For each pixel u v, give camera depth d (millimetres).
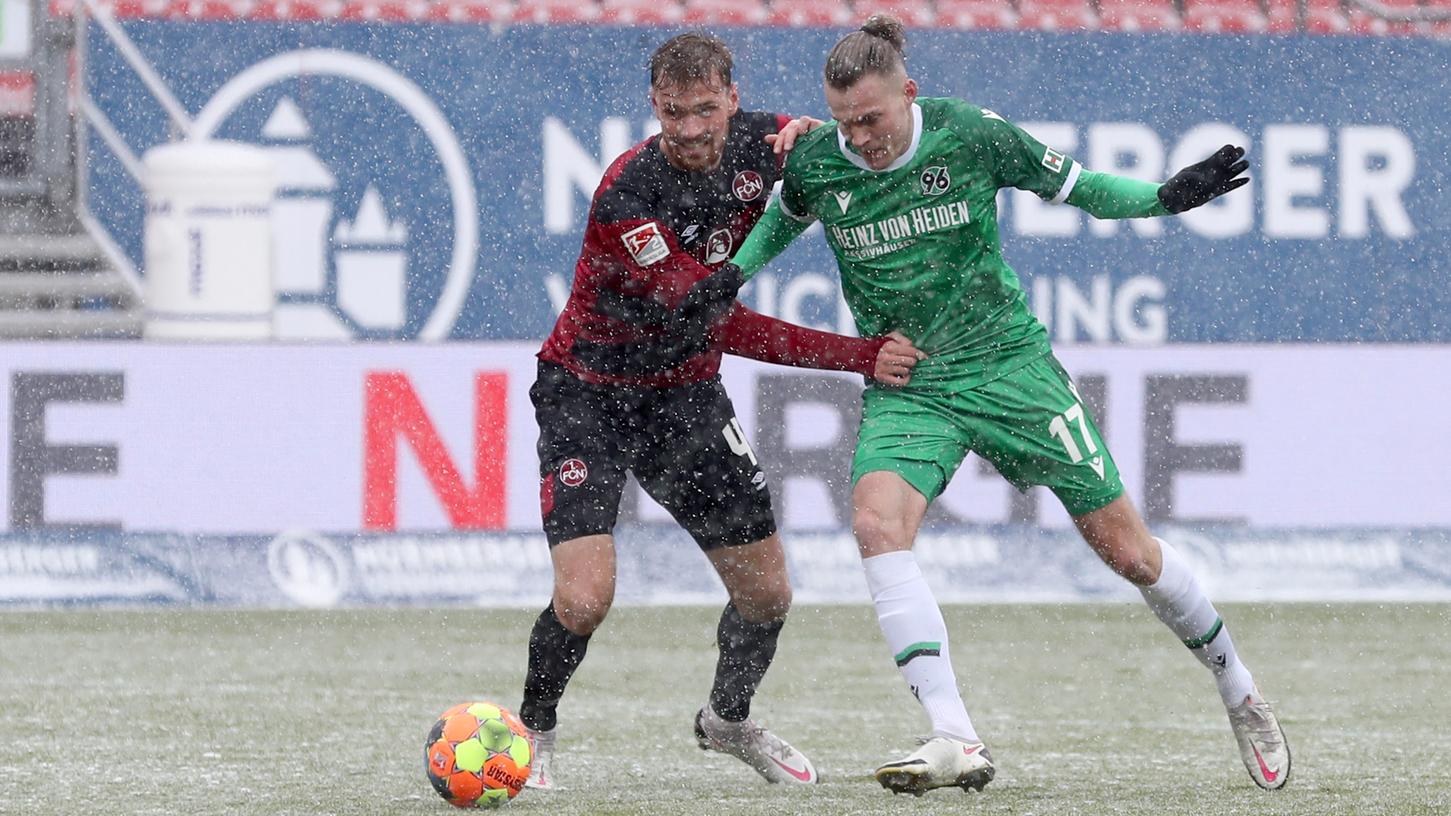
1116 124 37062
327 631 32219
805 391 35562
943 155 17812
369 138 36750
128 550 34688
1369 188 37344
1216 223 37031
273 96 36969
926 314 18219
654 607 35594
